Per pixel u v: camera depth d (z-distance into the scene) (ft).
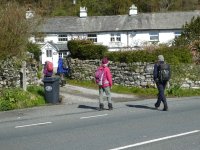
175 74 78.02
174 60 79.77
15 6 70.85
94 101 65.21
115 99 68.18
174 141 33.14
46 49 187.11
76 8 252.21
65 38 194.29
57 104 62.03
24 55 68.28
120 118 46.47
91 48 96.84
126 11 248.93
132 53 84.17
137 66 81.76
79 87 85.76
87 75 95.45
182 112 50.55
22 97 60.18
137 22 188.24
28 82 72.28
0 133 38.86
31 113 52.90
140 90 77.77
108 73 54.39
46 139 34.99
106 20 194.08
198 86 78.69
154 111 52.26
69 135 36.55
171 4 271.08
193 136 35.14
